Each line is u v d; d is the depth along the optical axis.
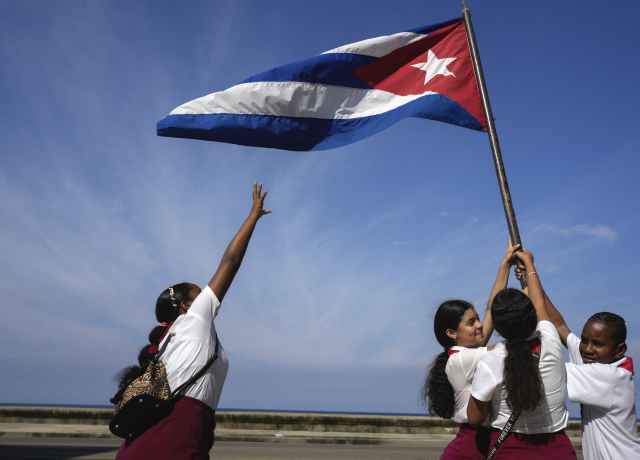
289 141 4.46
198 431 2.20
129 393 2.21
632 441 2.37
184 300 2.62
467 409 2.36
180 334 2.32
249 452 8.91
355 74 4.76
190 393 2.24
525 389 2.14
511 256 3.30
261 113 4.39
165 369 2.27
